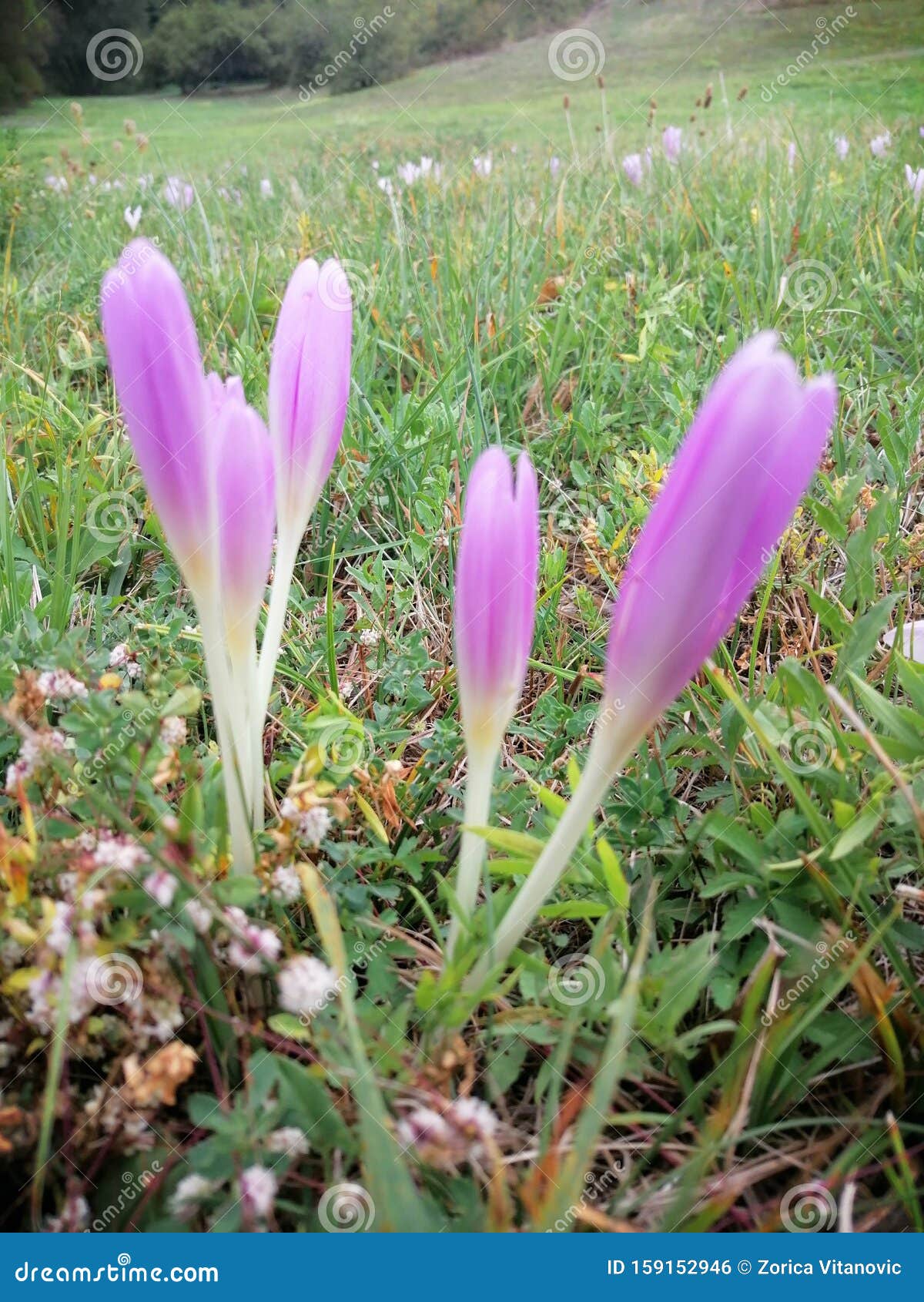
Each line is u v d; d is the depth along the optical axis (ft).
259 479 0.62
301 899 0.73
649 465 1.22
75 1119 0.60
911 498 1.32
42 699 0.73
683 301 1.76
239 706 0.68
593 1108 0.52
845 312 1.75
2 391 1.44
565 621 1.14
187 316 0.57
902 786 0.66
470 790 0.64
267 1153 0.58
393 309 1.76
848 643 0.84
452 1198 0.59
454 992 0.61
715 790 0.85
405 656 0.98
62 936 0.57
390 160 3.40
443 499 1.22
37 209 2.67
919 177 2.23
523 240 1.99
